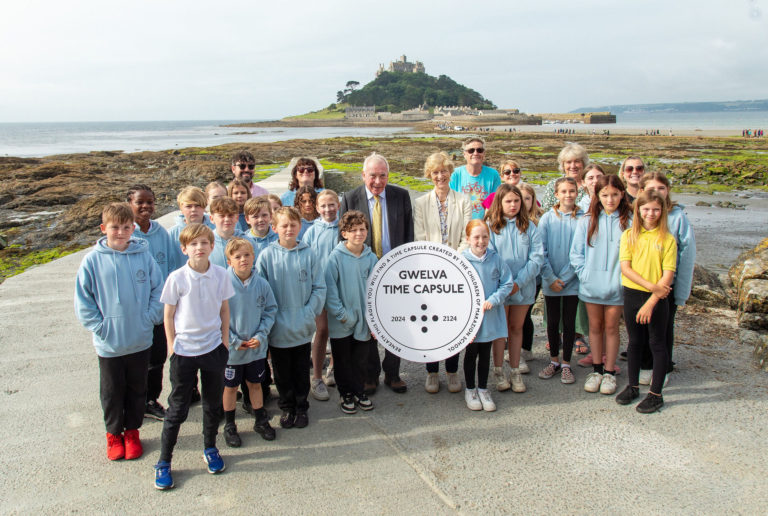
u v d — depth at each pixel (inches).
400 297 160.7
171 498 118.0
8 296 266.7
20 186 835.4
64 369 184.9
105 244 135.5
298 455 135.3
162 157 1512.1
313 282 152.4
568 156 210.1
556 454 133.8
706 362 185.3
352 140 2395.4
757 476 123.0
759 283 214.2
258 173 910.4
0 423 149.8
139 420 135.9
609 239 163.3
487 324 158.7
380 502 116.1
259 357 142.5
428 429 147.6
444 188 185.0
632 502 115.0
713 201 751.1
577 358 199.9
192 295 125.4
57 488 121.4
